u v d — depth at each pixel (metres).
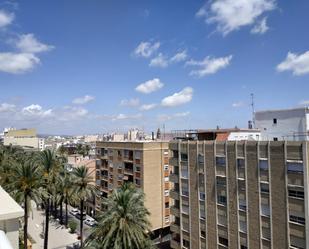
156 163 59.81
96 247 30.27
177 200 45.69
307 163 28.81
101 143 72.38
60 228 66.12
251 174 34.12
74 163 94.75
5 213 6.76
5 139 190.00
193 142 42.00
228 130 47.44
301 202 29.30
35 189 38.09
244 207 35.03
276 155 31.58
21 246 43.38
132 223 29.91
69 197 51.84
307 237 28.67
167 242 57.84
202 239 40.69
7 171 52.62
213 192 38.84
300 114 42.00
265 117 46.44
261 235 33.06
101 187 71.81
